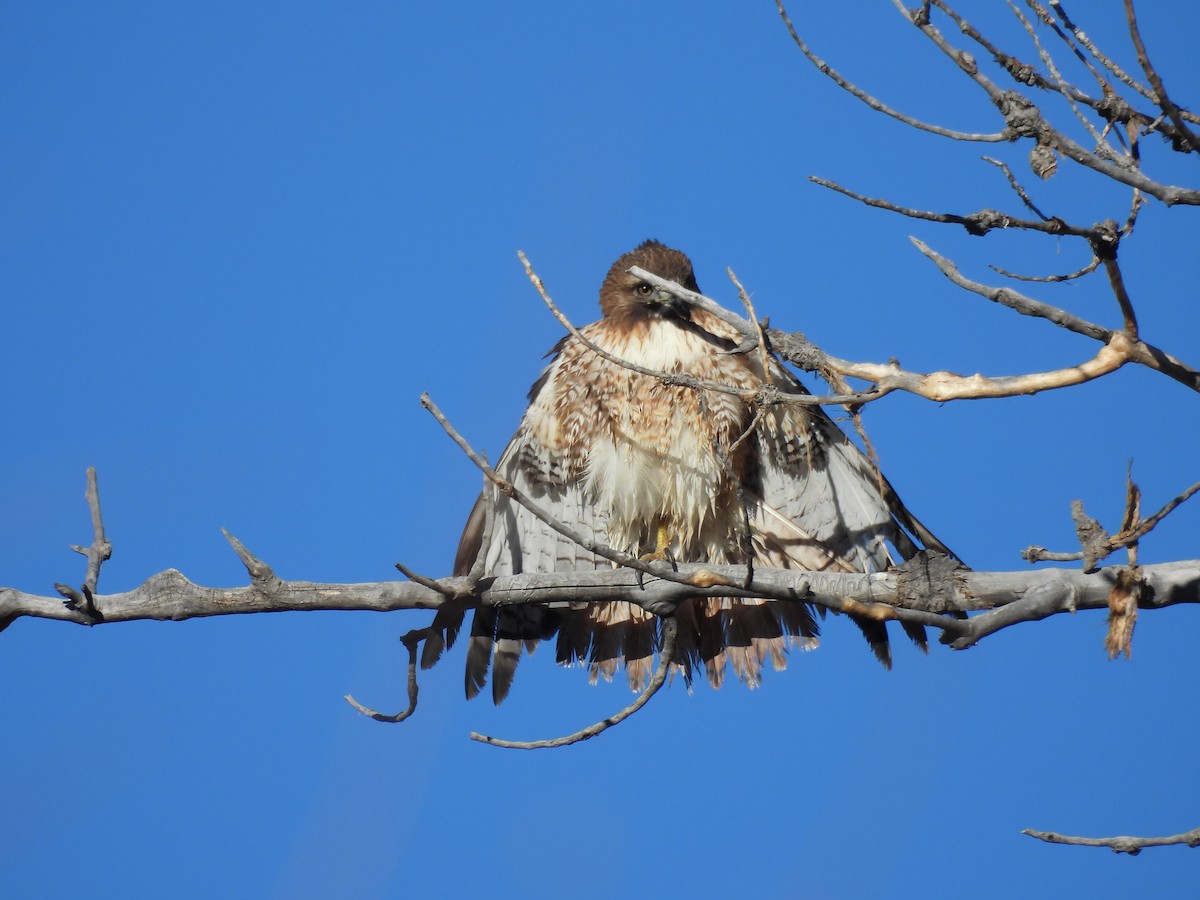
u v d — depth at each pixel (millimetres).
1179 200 6430
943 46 6629
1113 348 7277
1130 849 7457
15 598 9102
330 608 9320
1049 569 8703
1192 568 8070
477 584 9695
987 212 6891
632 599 9523
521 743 8609
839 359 8117
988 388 7414
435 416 8367
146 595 9242
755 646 11992
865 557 11781
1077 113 6844
